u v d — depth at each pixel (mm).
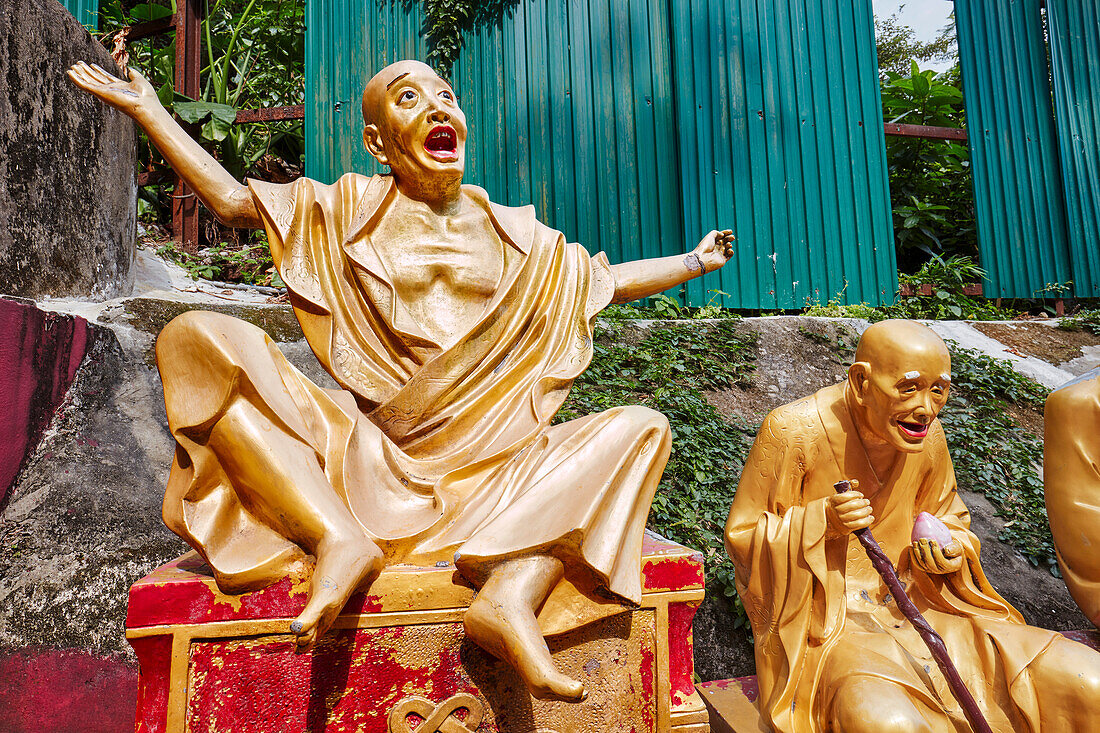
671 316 6152
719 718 2502
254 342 1813
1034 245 7344
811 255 6641
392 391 2160
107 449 3215
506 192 6520
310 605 1454
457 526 1819
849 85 6934
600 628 1813
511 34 6621
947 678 2105
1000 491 4508
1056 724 2098
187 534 1646
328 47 6660
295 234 2221
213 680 1593
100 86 2287
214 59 8008
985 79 7477
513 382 2227
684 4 6645
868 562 2508
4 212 3482
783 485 2471
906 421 2232
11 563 2725
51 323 3098
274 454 1646
